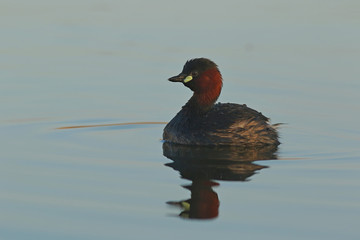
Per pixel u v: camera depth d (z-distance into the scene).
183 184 10.17
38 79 17.38
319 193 9.80
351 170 10.99
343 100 15.84
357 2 26.00
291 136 13.36
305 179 10.48
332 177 10.59
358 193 9.78
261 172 10.86
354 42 20.64
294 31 21.84
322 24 22.59
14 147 12.36
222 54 19.41
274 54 19.58
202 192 9.80
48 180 10.38
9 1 25.70
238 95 16.23
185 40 20.78
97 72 18.17
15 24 22.36
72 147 12.47
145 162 11.48
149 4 25.67
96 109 15.27
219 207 9.20
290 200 9.48
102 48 20.28
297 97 16.11
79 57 19.39
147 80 17.66
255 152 12.19
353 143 12.83
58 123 14.15
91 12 24.34
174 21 23.03
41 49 19.97
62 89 16.69
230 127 12.71
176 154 12.03
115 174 10.72
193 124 12.98
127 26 22.47
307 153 12.10
